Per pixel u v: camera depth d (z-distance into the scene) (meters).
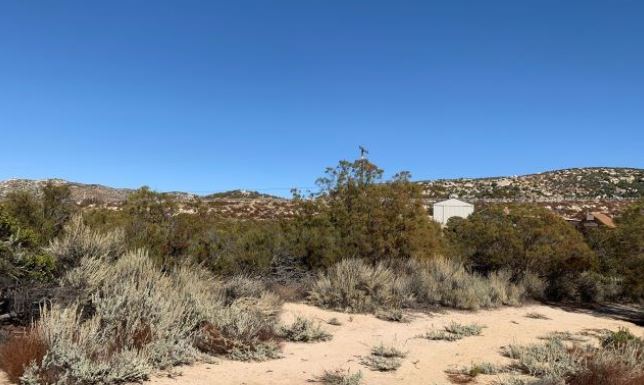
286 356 8.85
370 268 14.85
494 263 19.55
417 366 8.82
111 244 10.42
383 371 8.41
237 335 8.78
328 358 8.94
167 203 14.07
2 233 8.58
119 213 13.63
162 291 9.02
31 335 6.55
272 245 15.56
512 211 20.91
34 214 11.37
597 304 19.42
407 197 17.92
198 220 14.46
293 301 13.71
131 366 6.61
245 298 10.49
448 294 15.33
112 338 7.19
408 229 17.44
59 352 6.21
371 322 12.29
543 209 21.00
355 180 18.88
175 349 7.64
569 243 19.69
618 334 10.76
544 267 19.55
